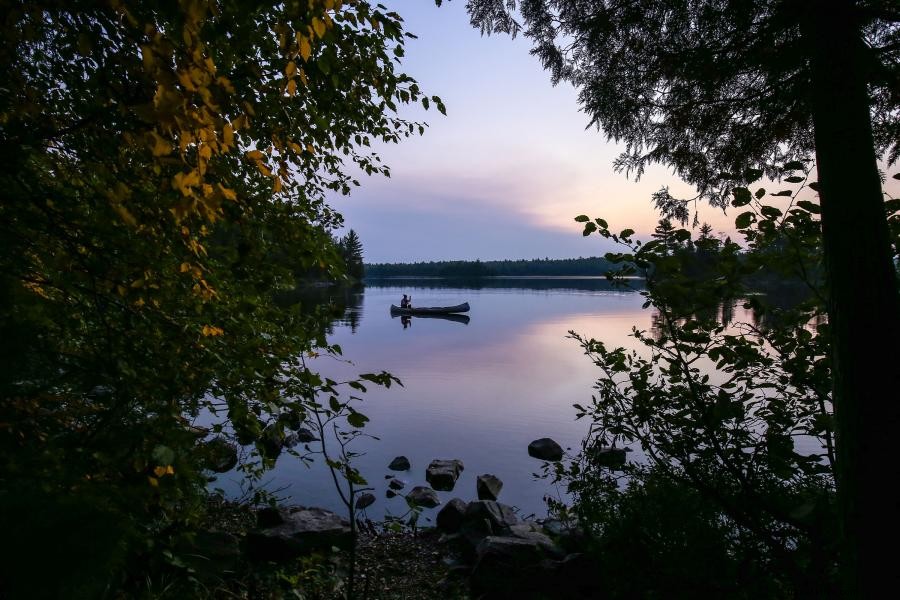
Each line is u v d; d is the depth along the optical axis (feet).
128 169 7.24
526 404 44.68
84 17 6.11
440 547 19.51
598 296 255.09
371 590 15.14
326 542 17.19
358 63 10.95
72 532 3.01
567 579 13.32
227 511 19.81
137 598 8.00
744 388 10.69
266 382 8.77
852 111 7.71
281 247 8.68
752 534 10.24
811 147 12.35
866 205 7.55
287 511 18.72
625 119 13.15
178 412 7.12
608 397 12.11
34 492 3.39
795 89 10.19
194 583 9.77
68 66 7.27
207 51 6.46
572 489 14.37
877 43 10.16
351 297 240.73
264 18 8.20
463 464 30.32
